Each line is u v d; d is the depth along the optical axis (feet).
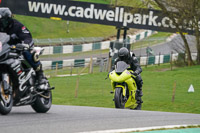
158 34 547.08
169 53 414.41
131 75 120.47
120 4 373.61
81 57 405.18
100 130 55.26
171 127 59.31
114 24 370.53
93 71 343.67
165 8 355.15
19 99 74.23
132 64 124.47
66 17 367.04
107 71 343.05
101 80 284.20
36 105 80.59
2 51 68.69
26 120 63.62
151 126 61.31
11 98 70.74
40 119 65.82
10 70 71.15
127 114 79.97
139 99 127.85
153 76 295.69
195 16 347.77
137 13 368.89
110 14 368.89
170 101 198.18
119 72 119.14
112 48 351.87
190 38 402.93
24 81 74.54
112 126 59.41
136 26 370.94
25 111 84.94
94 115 75.56
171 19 357.61
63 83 269.23
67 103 185.68
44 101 82.84
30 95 77.00
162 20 367.04
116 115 76.48
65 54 409.28
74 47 415.44
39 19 553.64
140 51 377.50
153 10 367.66
